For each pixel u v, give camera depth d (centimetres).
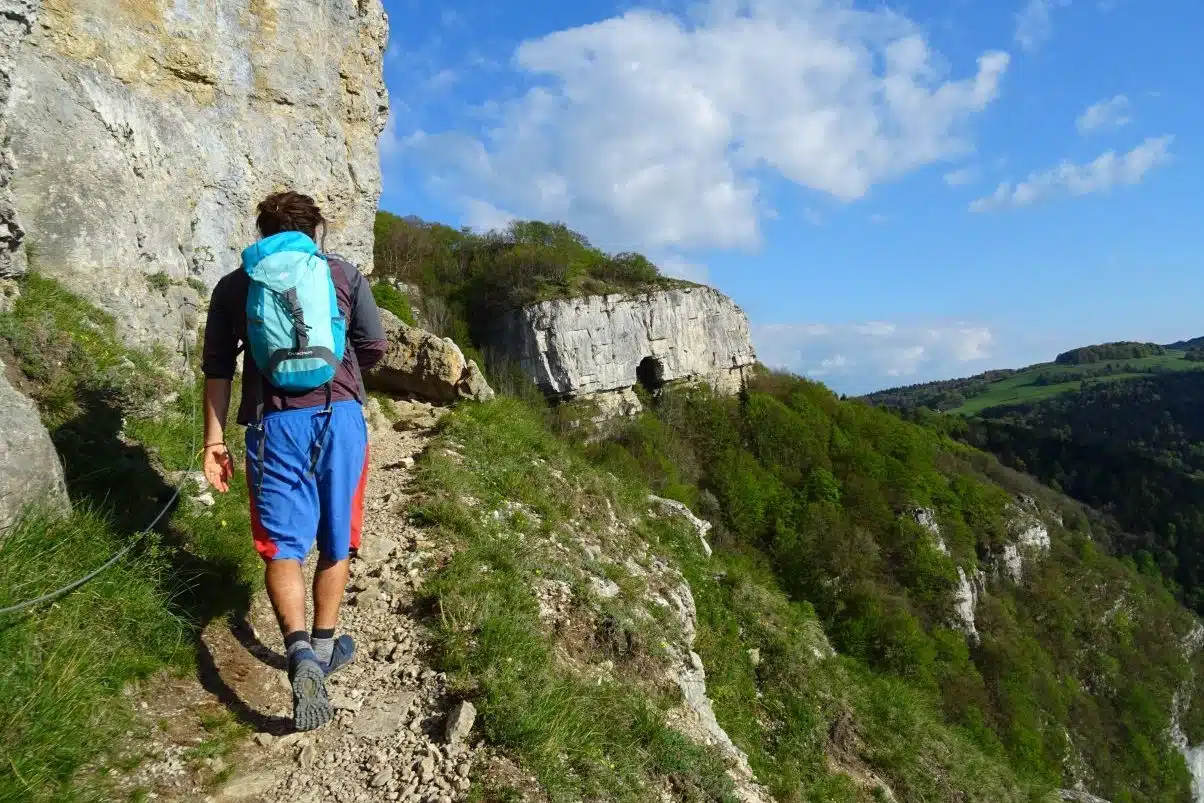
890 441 5728
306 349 269
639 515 942
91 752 237
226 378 291
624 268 6644
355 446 288
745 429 5581
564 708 338
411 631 366
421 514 508
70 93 570
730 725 747
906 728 1035
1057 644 5038
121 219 593
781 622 1022
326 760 274
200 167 739
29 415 319
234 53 798
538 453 825
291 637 269
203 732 270
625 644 501
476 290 6438
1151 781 4266
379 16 1047
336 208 955
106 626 287
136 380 486
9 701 229
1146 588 6000
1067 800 2239
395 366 884
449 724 296
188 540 378
